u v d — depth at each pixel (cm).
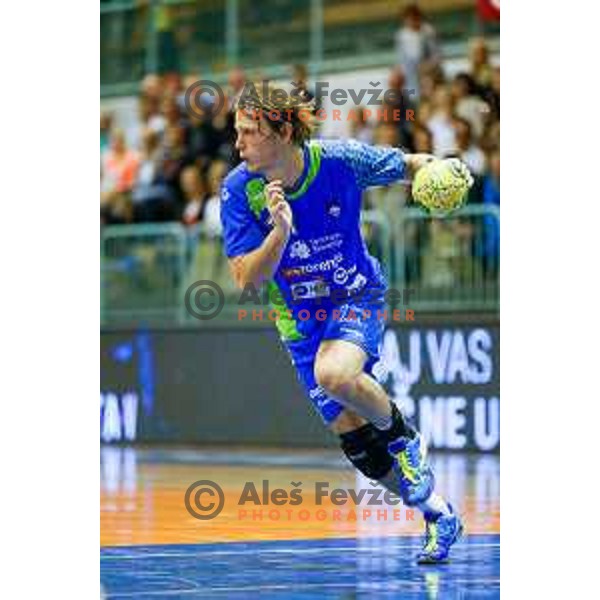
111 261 4431
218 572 1784
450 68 4028
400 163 1862
